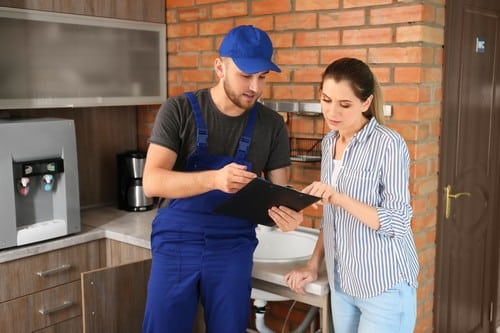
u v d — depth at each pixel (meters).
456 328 2.73
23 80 2.44
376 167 1.66
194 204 1.78
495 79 2.76
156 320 1.80
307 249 2.32
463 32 2.46
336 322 1.84
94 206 3.12
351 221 1.71
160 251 1.80
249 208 1.64
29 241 2.36
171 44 3.06
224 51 1.68
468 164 2.64
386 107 2.30
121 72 2.85
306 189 1.68
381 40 2.31
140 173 2.96
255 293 2.17
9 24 2.37
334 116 1.66
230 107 1.77
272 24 2.65
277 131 1.90
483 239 2.87
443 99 2.39
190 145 1.78
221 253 1.79
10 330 2.33
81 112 3.02
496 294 3.05
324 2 2.46
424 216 2.37
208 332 1.85
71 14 2.58
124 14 2.83
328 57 2.48
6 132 2.24
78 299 2.58
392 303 1.68
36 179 2.45
